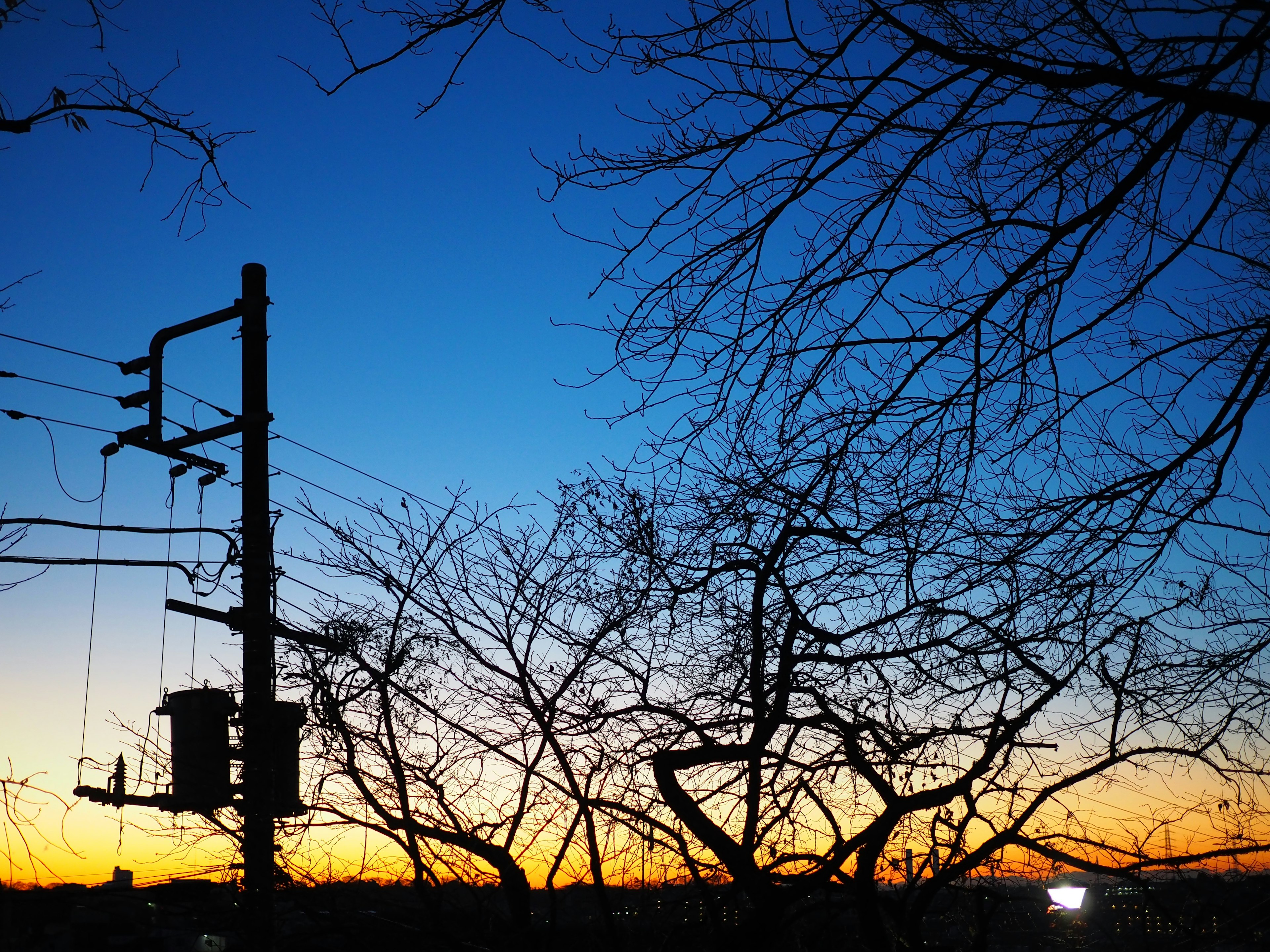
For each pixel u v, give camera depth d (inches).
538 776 293.0
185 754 291.0
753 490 232.5
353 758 296.4
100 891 266.4
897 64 196.2
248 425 334.3
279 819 296.8
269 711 295.4
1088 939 271.0
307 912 290.7
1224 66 183.9
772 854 272.1
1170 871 259.3
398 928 288.5
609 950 267.1
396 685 303.0
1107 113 208.7
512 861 290.8
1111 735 232.1
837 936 277.4
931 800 230.8
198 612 316.5
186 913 274.8
